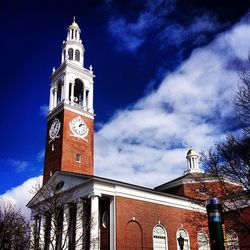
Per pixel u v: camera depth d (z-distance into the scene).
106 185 36.66
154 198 40.22
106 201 38.09
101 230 37.16
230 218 23.34
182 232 41.41
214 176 23.48
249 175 20.06
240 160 20.61
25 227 45.06
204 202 29.75
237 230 23.98
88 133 52.94
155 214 39.50
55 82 57.34
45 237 36.28
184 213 42.25
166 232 39.59
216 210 7.48
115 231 34.84
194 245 41.19
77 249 35.16
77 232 35.16
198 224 32.38
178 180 51.72
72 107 52.50
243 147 20.23
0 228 44.25
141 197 38.97
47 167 50.28
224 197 23.08
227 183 23.77
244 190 22.03
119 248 34.31
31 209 43.88
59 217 36.50
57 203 37.25
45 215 38.75
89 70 58.53
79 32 62.47
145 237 37.28
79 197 37.28
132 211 37.34
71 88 54.66
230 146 21.14
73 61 57.59
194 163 57.91
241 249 26.19
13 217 49.31
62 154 48.12
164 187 54.22
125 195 37.62
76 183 38.62
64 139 49.22
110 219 35.97
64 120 50.59
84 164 50.00
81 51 60.19
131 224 36.78
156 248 38.12
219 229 7.28
